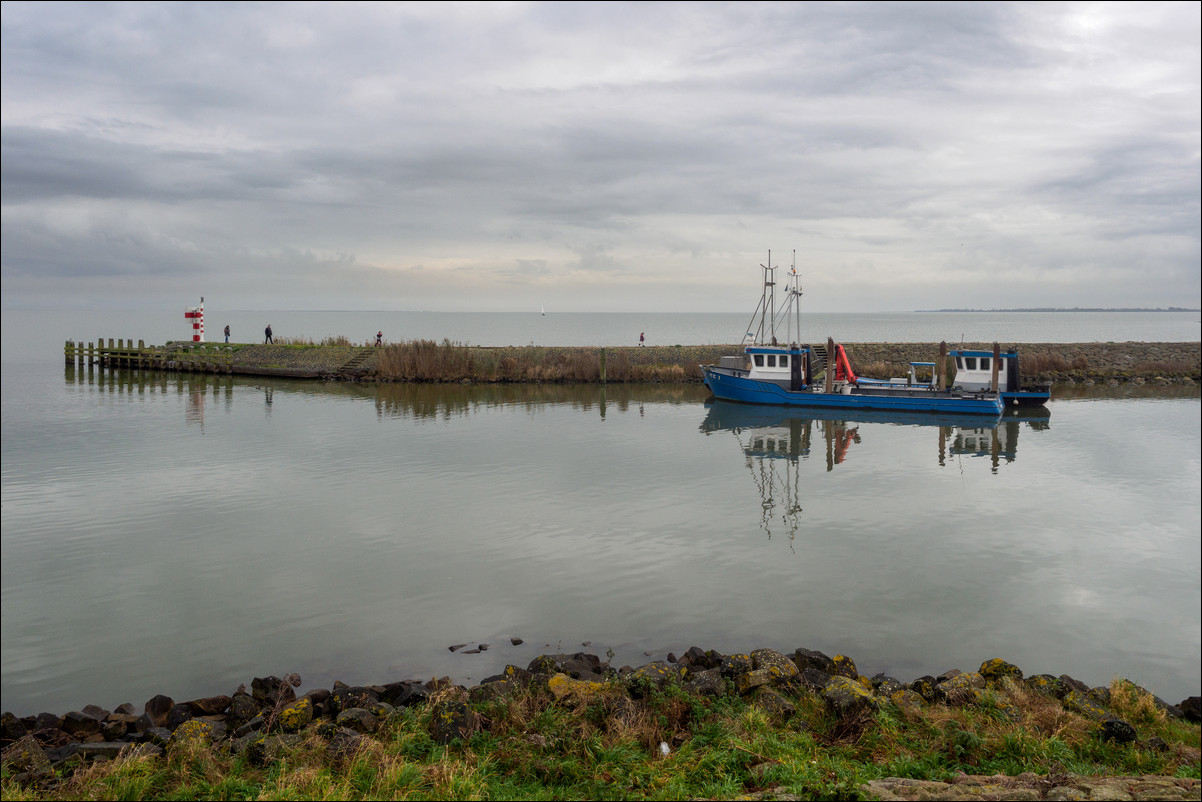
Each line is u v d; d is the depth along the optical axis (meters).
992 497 28.28
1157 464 34.69
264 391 59.28
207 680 14.17
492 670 14.41
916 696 12.27
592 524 24.16
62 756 10.77
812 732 11.21
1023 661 14.97
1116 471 33.19
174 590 18.50
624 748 10.30
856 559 20.89
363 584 18.88
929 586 18.81
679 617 16.84
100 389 59.84
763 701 11.99
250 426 43.03
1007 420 48.31
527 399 56.00
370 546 21.86
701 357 70.88
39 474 30.98
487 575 19.48
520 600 17.81
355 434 40.78
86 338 147.38
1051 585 18.92
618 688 12.27
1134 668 14.74
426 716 11.44
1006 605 17.64
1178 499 28.03
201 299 79.12
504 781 9.69
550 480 30.45
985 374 53.94
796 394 52.38
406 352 66.94
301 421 44.97
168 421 44.62
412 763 9.95
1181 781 9.22
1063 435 42.72
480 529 23.55
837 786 8.81
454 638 15.82
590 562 20.52
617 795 9.12
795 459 35.69
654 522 24.47
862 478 31.61
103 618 16.86
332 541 22.34
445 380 65.56
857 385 54.88
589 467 33.06
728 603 17.64
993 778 9.31
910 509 26.44
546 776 9.71
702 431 43.28
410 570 19.88
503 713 11.45
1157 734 11.55
